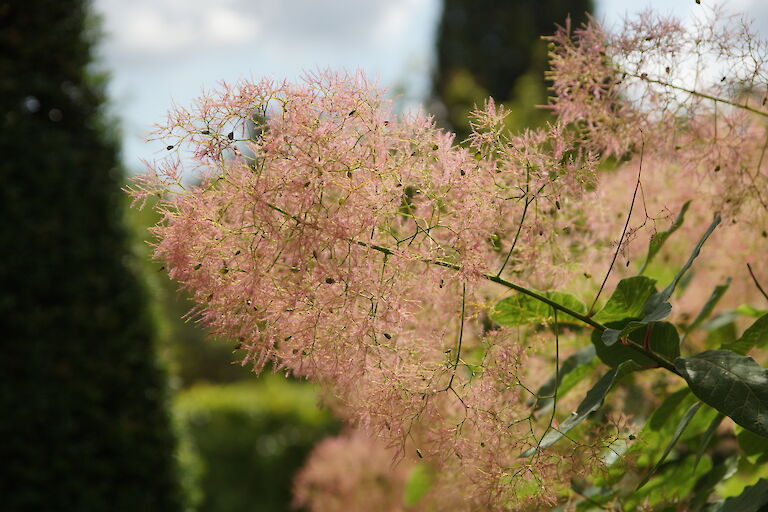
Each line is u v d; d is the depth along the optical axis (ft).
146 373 7.39
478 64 28.60
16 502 6.73
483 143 2.73
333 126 2.64
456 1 29.07
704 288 3.37
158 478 7.38
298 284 2.64
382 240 2.73
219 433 13.05
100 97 7.34
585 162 2.74
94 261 7.09
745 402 2.54
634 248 3.10
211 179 2.65
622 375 2.70
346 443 5.16
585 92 2.94
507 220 2.83
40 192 6.86
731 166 2.98
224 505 12.69
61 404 6.83
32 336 6.75
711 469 2.97
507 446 2.72
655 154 2.97
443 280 2.72
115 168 7.38
